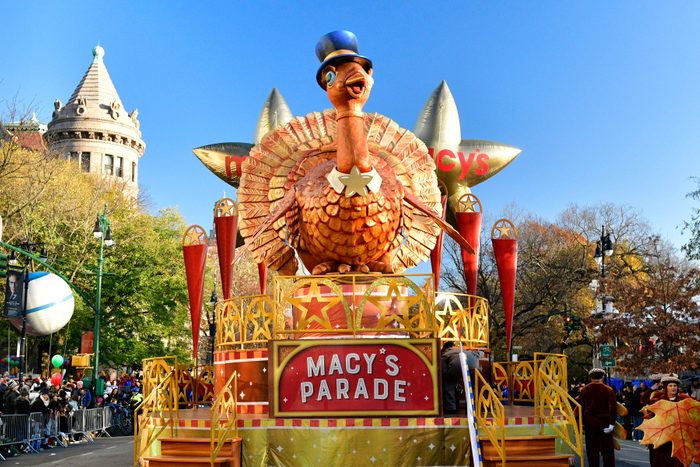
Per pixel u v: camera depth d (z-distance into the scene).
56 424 20.91
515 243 15.52
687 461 9.14
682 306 31.45
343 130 10.75
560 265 42.62
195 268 14.86
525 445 9.93
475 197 15.91
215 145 17.86
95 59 81.44
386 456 9.75
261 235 13.41
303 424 9.88
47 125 77.06
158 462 9.63
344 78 10.52
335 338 10.11
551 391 10.65
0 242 23.02
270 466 9.86
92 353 31.02
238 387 11.35
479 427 9.98
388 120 14.10
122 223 41.34
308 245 12.45
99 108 77.25
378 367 10.01
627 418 24.25
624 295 32.81
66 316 26.61
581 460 9.73
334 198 11.41
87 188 43.97
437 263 15.51
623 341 32.75
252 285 54.94
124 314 39.78
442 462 9.77
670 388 9.92
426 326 10.32
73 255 39.31
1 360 40.66
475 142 17.70
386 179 12.34
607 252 32.03
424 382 9.95
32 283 26.00
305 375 10.04
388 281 10.44
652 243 45.84
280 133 13.66
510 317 15.23
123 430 27.53
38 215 38.28
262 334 11.37
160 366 11.20
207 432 10.23
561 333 41.94
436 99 17.94
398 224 12.28
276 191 13.40
